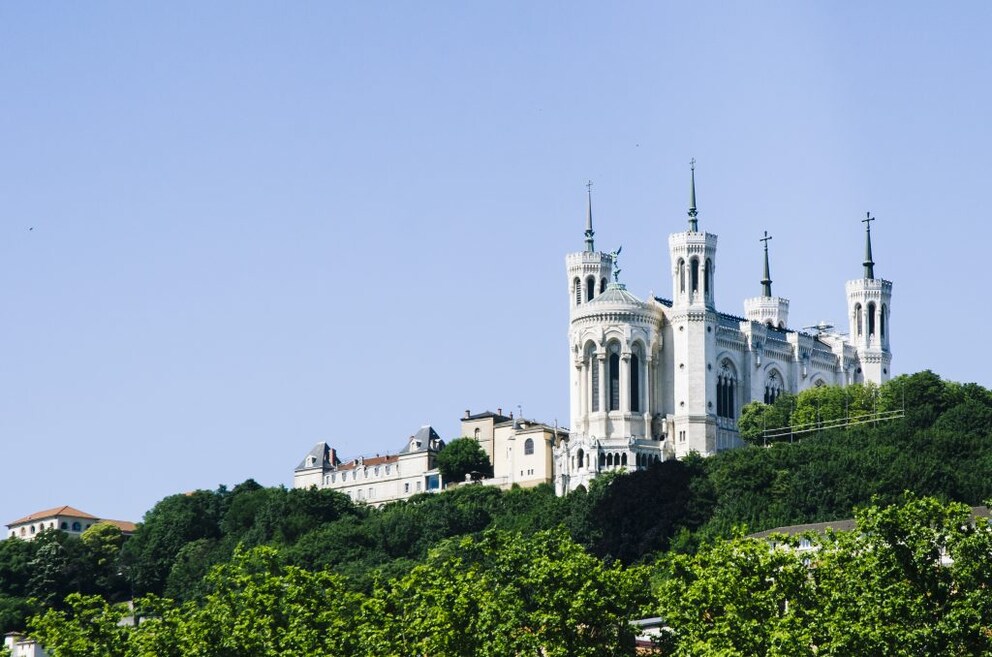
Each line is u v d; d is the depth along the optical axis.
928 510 161.50
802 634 151.12
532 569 171.50
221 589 192.25
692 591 163.12
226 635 177.38
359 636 171.00
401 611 178.38
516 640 167.50
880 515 160.62
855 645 149.50
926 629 150.25
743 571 163.88
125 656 179.62
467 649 167.12
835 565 164.25
